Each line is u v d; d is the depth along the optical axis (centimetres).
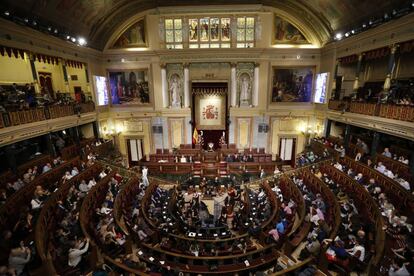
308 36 1953
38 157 1377
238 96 2075
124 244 880
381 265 710
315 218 992
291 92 2070
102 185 1278
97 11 1670
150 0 1841
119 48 2011
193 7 1888
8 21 1141
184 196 1489
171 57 1992
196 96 2119
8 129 1115
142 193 1370
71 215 953
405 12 1127
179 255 827
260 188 1576
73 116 1625
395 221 860
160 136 2184
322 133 1989
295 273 713
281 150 2198
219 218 1215
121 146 2228
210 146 2144
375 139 1395
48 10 1323
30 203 973
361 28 1454
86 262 760
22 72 1645
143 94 2108
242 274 785
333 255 745
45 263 660
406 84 1431
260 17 1905
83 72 1967
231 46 1972
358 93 1734
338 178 1331
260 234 978
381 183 1141
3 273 616
